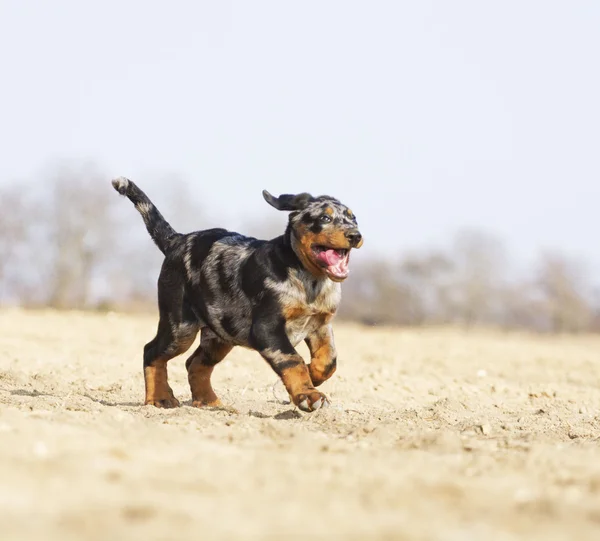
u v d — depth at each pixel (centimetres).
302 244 1173
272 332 1182
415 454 862
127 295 6150
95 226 6041
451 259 6350
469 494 667
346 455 834
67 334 2702
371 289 6256
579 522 603
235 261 1234
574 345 3934
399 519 584
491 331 5575
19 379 1590
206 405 1330
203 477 670
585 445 999
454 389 1786
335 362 1251
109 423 957
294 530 540
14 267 6025
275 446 874
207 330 1322
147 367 1315
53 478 636
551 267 6506
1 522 526
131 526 528
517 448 955
